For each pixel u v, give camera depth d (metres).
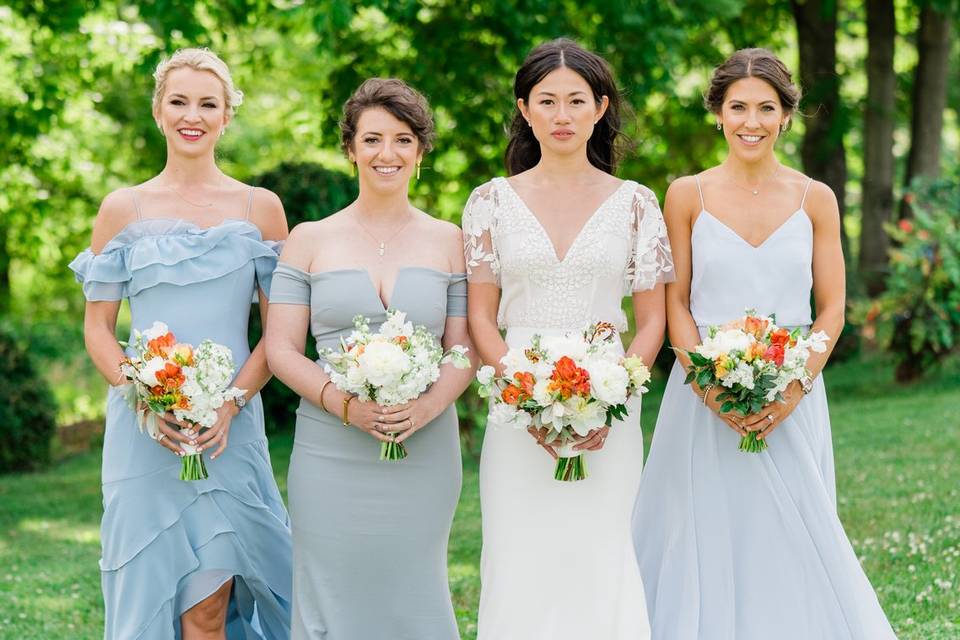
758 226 5.64
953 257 14.54
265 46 17.78
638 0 13.98
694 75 21.06
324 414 5.41
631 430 5.56
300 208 12.32
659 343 5.57
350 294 5.36
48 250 20.73
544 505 5.48
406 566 5.42
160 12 12.03
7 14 14.66
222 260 5.59
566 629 5.46
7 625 7.44
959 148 26.00
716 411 5.47
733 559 5.58
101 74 15.80
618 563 5.50
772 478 5.56
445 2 14.84
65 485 12.91
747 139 5.57
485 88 15.06
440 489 5.45
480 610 5.61
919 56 19.03
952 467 10.38
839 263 5.74
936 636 6.28
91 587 8.42
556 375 5.03
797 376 5.20
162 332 5.27
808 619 5.51
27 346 14.52
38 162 17.39
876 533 8.45
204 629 5.66
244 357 5.67
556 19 14.08
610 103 5.74
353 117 5.45
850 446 11.66
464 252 5.61
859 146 25.22
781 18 20.70
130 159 21.00
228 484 5.62
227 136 18.30
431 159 15.77
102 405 19.75
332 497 5.38
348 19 11.92
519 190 5.60
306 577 5.47
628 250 5.57
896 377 15.52
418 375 5.04
